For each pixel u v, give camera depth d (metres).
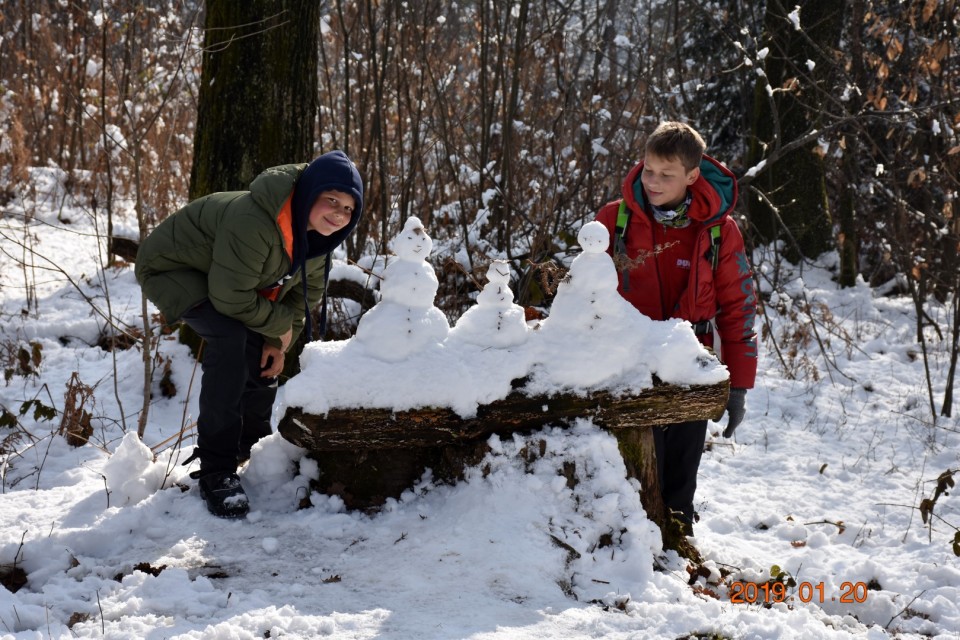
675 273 3.38
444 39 9.19
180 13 9.17
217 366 3.30
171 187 9.20
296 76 5.25
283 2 5.12
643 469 3.28
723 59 10.81
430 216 7.60
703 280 3.32
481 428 3.14
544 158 8.01
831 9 8.71
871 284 10.04
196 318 3.33
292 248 3.30
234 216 3.21
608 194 7.40
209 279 3.22
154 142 9.35
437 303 6.05
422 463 3.29
